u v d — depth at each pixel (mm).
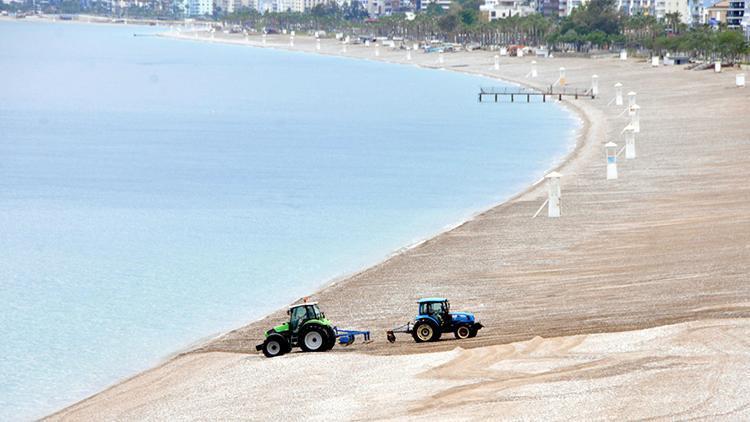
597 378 38156
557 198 82750
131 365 52375
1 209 107562
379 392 38969
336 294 62469
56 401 47062
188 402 41688
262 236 89812
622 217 80688
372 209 102938
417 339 47562
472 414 35312
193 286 70938
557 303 54750
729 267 59812
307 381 41469
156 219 100500
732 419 32969
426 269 67625
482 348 44281
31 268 78125
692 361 39375
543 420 34062
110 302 66625
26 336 58531
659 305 51688
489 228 81000
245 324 60031
